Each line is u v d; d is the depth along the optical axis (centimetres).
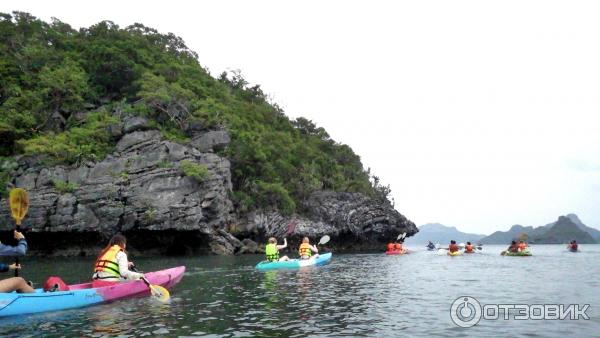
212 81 6372
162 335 662
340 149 7644
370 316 813
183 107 4681
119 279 1020
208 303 952
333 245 5453
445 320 780
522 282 1395
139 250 3750
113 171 3625
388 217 5834
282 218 4728
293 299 1019
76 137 3900
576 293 1141
